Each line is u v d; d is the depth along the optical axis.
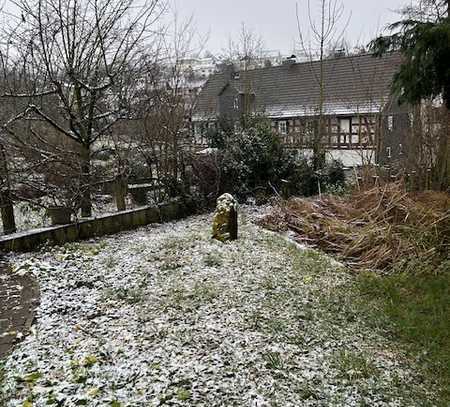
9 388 3.15
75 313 4.52
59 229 7.11
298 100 28.64
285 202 9.81
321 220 8.02
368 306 4.86
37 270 5.71
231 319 4.38
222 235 7.35
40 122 8.77
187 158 10.33
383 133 11.02
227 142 11.80
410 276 5.75
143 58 9.33
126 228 8.48
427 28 7.87
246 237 7.66
